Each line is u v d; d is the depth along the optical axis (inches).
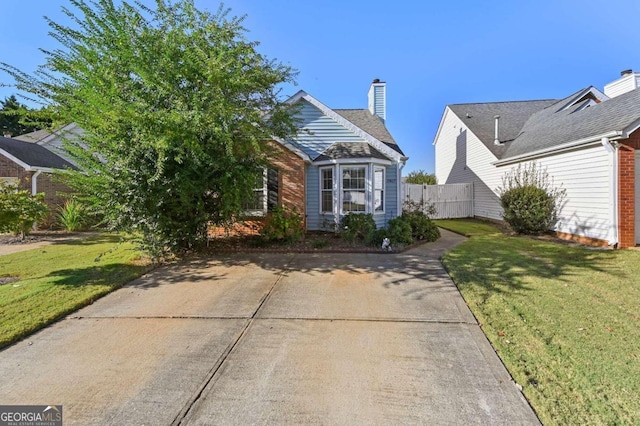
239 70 264.5
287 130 331.6
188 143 244.1
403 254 315.6
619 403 94.3
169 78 257.3
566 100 601.9
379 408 95.1
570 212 398.3
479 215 680.4
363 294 197.6
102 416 92.7
